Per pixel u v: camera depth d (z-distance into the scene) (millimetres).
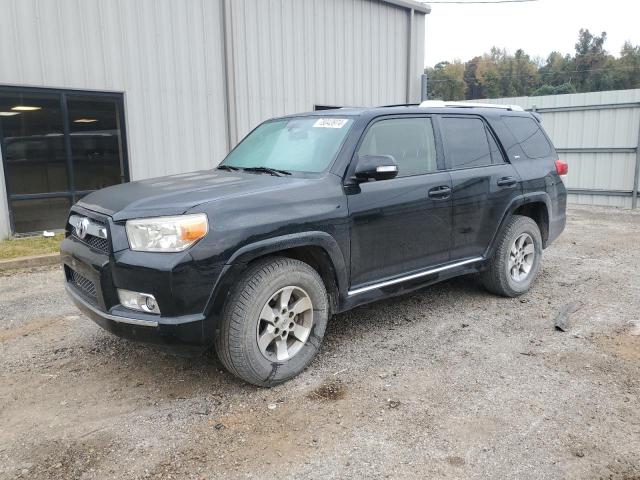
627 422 3141
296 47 11945
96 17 9047
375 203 4059
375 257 4125
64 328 4754
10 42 8250
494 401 3393
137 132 9750
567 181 14242
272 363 3564
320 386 3629
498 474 2699
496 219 5109
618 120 13172
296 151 4293
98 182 9469
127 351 4238
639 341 4320
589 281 6137
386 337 4461
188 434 3084
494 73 78688
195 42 10266
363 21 13242
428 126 4707
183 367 3951
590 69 75500
